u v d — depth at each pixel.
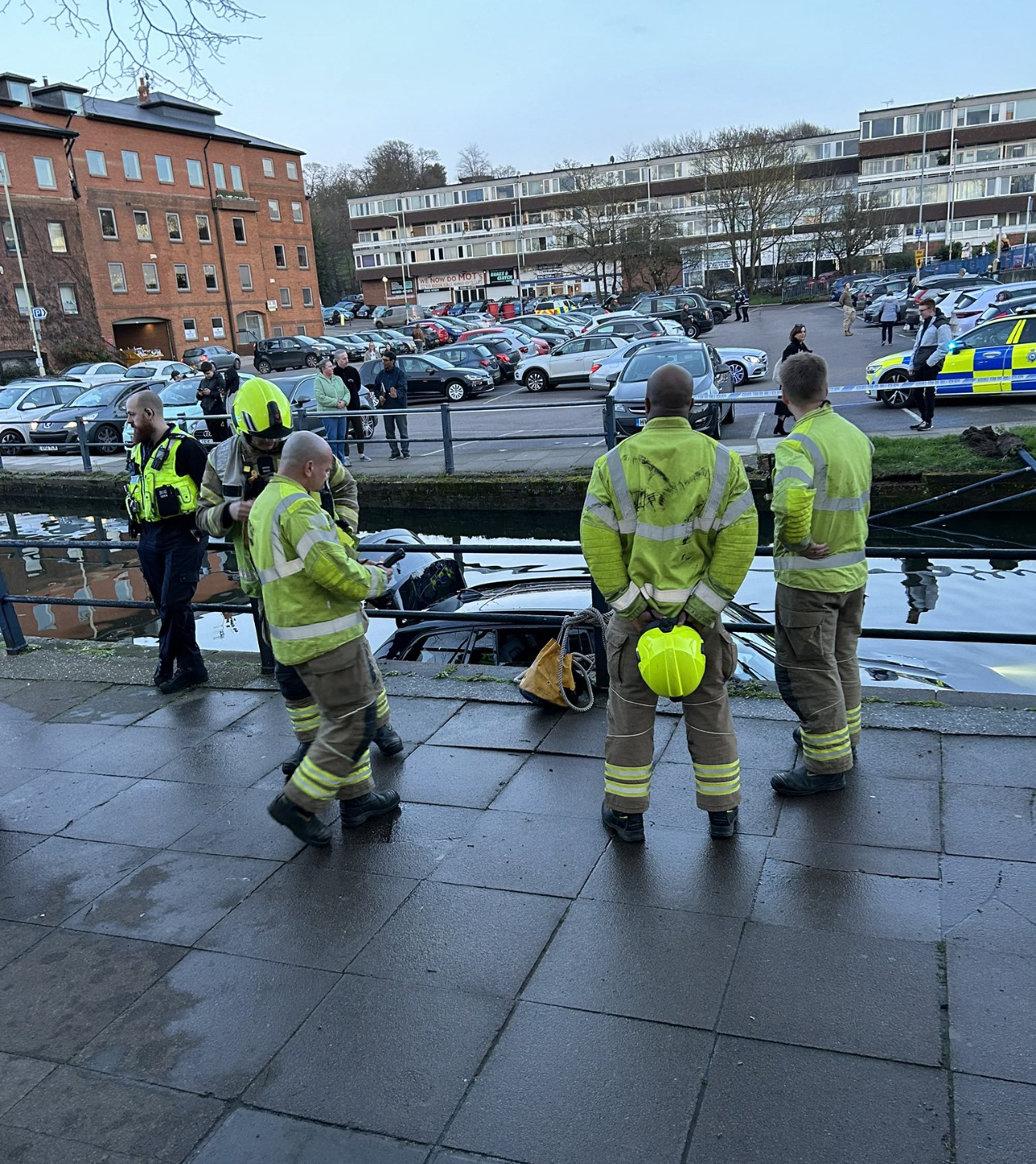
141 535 5.69
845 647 4.07
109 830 4.23
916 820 3.75
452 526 14.90
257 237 58.97
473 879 3.61
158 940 3.41
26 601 6.68
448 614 6.21
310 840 3.83
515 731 4.87
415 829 4.00
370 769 4.21
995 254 66.62
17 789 4.68
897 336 32.06
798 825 3.79
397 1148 2.46
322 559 3.44
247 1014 3.00
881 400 18.22
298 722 4.45
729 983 2.95
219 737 5.13
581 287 93.44
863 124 83.56
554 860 3.69
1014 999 2.79
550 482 14.25
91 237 49.09
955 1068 2.56
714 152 73.94
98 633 11.01
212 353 40.28
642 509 3.31
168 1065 2.81
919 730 4.47
